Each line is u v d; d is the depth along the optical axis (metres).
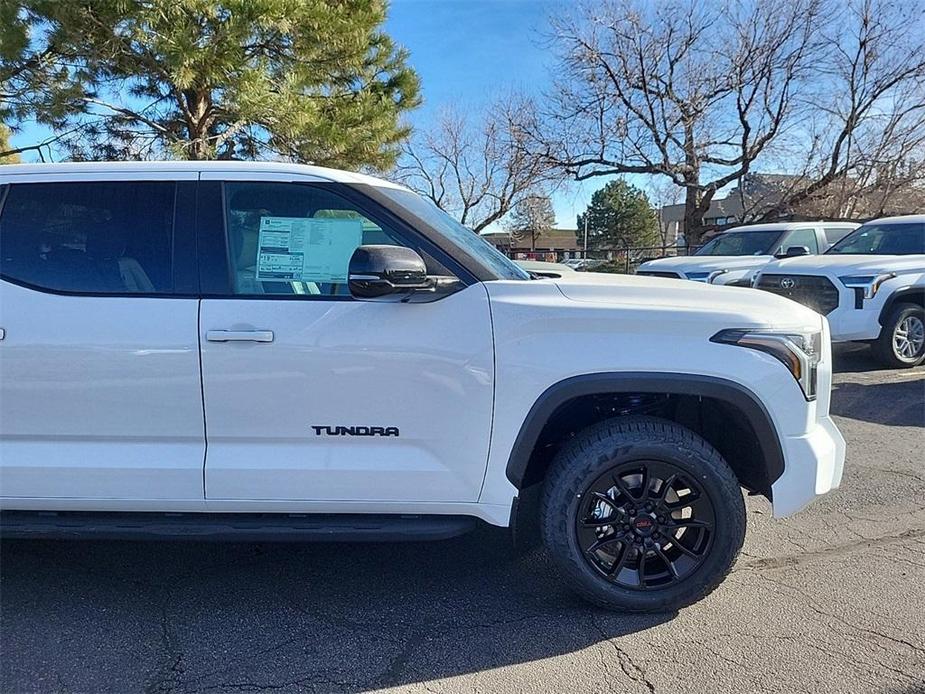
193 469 2.78
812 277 8.03
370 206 2.87
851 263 7.94
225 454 2.78
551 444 3.13
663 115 21.95
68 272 2.79
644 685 2.46
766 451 2.80
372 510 2.85
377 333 2.71
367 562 3.45
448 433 2.76
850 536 3.68
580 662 2.60
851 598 3.03
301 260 2.83
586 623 2.87
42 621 2.89
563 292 2.83
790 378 2.78
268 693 2.44
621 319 2.73
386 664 2.61
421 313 2.73
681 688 2.44
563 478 2.80
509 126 24.69
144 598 3.09
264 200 2.88
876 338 7.88
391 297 2.69
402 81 15.54
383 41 14.99
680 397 3.04
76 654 2.66
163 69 11.52
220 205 2.85
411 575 3.31
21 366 2.73
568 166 23.31
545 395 2.72
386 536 2.82
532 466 3.13
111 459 2.79
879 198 21.72
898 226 8.86
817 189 21.47
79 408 2.76
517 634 2.79
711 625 2.83
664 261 10.77
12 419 2.77
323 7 12.30
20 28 10.65
